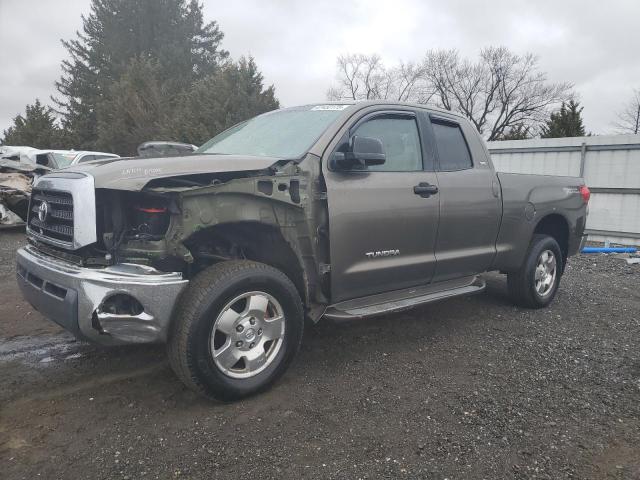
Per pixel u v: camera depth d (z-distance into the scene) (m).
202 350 2.99
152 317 2.91
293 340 3.45
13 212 10.98
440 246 4.38
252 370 3.28
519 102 51.28
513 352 4.26
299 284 3.70
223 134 4.70
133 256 3.03
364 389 3.50
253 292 3.21
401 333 4.68
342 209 3.59
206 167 3.12
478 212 4.66
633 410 3.29
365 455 2.72
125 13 42.94
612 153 11.59
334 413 3.15
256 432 2.92
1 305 5.39
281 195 3.33
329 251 3.57
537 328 4.92
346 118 3.82
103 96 39.50
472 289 4.74
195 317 2.96
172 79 36.62
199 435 2.88
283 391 3.43
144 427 2.95
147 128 29.70
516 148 13.27
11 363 3.86
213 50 46.62
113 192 3.04
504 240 5.06
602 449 2.84
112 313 2.87
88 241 2.90
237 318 3.15
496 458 2.73
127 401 3.26
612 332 4.88
